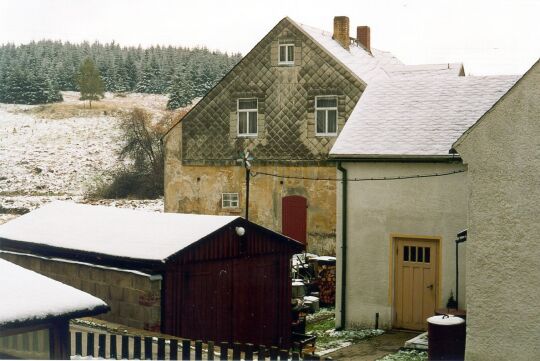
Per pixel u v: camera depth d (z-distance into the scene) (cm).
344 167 1642
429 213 1550
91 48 12412
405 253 1587
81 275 1330
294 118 2728
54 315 734
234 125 2856
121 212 1557
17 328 729
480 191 1002
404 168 1576
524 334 973
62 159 5431
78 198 4425
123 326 1223
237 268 1359
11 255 1486
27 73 8238
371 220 1612
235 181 2855
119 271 1252
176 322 1230
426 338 1401
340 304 1638
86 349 1014
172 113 6222
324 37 2873
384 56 3366
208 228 1318
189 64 10206
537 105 963
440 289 1536
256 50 2805
